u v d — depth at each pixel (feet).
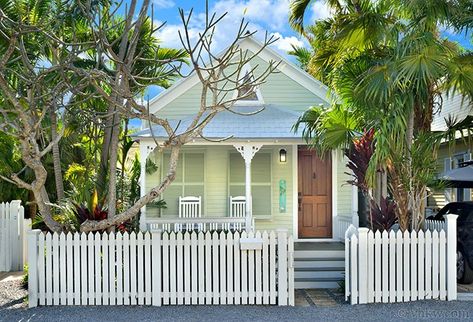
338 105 34.12
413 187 30.91
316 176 46.60
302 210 46.34
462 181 38.34
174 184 46.32
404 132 29.45
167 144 27.94
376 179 34.30
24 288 32.96
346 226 42.88
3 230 40.06
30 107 27.20
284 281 28.22
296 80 47.16
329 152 41.75
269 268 28.60
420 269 28.78
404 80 28.35
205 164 46.42
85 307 27.94
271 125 42.55
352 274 28.58
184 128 42.01
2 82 26.02
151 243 28.66
